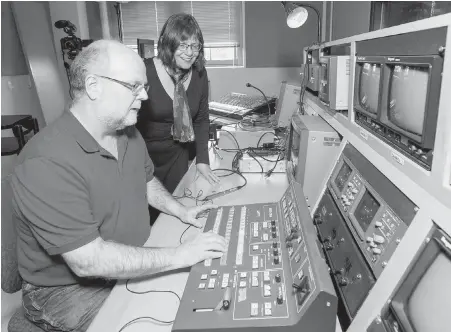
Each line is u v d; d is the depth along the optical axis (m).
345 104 1.34
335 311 0.70
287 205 1.15
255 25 4.34
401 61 0.82
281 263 0.90
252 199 1.55
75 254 0.95
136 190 1.27
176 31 1.63
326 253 1.08
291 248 0.93
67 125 1.03
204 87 2.02
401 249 0.72
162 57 1.74
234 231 1.12
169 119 1.95
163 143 2.03
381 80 0.94
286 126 2.66
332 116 1.52
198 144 2.00
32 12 4.43
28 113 4.53
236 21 4.50
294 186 1.21
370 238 0.84
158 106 1.88
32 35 4.45
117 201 1.16
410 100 0.80
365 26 2.60
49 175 0.95
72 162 1.00
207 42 4.61
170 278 1.03
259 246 1.01
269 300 0.79
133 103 1.04
